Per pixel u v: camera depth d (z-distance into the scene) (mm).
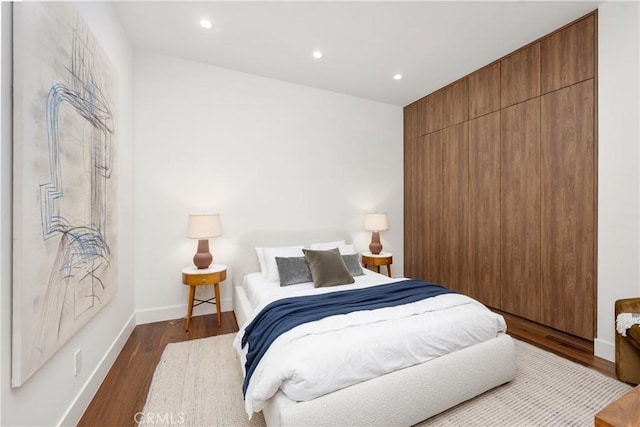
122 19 2471
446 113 3895
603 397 1771
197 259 2945
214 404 1724
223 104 3379
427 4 2303
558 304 2689
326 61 3225
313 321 1688
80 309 1524
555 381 1943
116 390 1862
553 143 2707
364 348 1479
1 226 988
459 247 3723
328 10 2387
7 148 1028
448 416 1636
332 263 2797
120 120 2422
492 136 3289
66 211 1383
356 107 4262
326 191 4035
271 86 3645
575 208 2547
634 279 2131
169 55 3115
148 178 3037
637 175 2113
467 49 2990
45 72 1218
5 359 1011
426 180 4234
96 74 1792
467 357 1719
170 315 3125
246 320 2336
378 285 2553
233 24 2570
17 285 1043
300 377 1306
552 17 2471
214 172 3336
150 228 3045
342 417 1354
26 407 1133
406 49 2979
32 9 1127
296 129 3812
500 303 3229
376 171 4441
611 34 2242
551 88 2715
